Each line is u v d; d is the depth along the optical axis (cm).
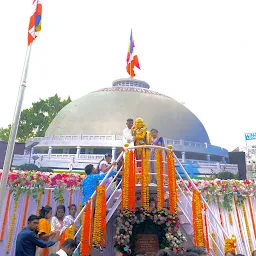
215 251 930
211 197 1033
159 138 898
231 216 1018
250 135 4644
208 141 4466
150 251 833
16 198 908
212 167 3284
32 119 4697
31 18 782
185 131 4134
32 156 3098
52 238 614
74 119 4012
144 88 4703
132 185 768
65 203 947
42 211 660
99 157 3100
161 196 770
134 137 860
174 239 809
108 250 935
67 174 967
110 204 879
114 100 4203
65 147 3522
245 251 978
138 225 860
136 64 1908
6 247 858
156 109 4191
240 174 3616
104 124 3859
